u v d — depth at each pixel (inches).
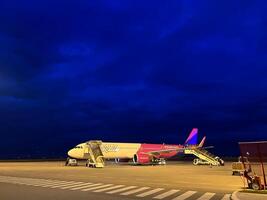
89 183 1184.2
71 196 807.7
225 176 1605.6
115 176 1577.3
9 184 1138.0
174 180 1353.3
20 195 824.3
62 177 1489.9
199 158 3496.6
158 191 941.2
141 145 3176.7
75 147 2923.2
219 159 3319.4
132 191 933.2
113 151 2982.3
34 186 1066.1
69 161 3046.3
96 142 2800.2
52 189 973.2
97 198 773.3
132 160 3265.3
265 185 966.4
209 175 1689.2
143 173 1845.5
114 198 776.9
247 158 999.6
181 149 3262.8
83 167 2655.0
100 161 2696.9
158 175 1673.2
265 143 973.2
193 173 1852.9
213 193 904.3
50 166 2861.7
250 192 894.4
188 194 877.2
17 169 2277.3
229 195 861.2
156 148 3257.9
